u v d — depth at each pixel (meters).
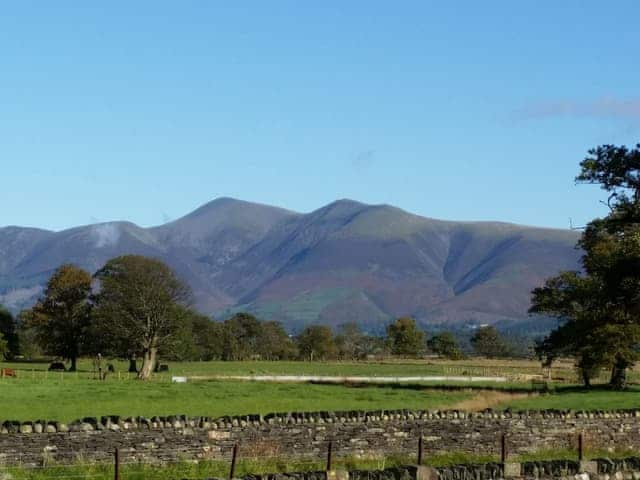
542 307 92.69
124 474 28.58
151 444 31.14
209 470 30.19
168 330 116.94
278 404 58.56
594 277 88.56
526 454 40.12
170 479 27.47
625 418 44.16
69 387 75.25
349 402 62.41
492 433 39.81
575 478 24.58
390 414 37.75
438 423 38.50
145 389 74.62
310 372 135.88
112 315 114.56
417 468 22.78
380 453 36.56
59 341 134.75
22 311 172.00
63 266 138.88
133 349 117.75
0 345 151.38
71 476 27.45
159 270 117.44
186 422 32.09
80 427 29.98
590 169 62.78
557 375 125.56
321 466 33.19
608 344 86.50
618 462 25.38
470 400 68.12
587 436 42.69
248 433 33.44
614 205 64.19
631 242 67.69
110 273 118.75
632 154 62.19
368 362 197.88
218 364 169.88
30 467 28.41
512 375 122.88
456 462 36.28
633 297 77.50
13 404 53.22
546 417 41.69
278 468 32.09
